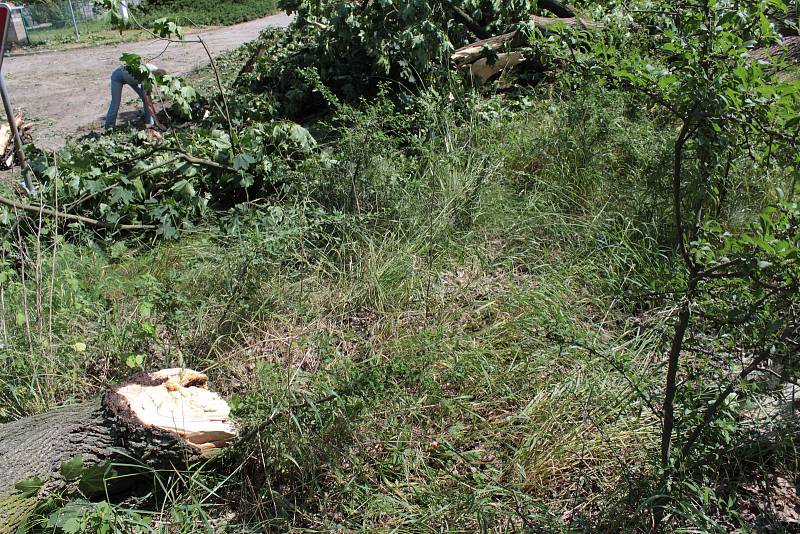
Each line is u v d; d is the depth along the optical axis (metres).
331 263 4.63
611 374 3.52
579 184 5.42
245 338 4.00
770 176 4.76
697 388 2.97
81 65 16.58
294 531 2.94
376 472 3.17
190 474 3.18
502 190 5.34
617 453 3.12
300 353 3.89
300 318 4.18
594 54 2.93
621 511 2.78
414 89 7.53
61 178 5.69
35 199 5.45
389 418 3.29
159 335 3.99
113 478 3.10
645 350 3.79
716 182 3.46
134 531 2.97
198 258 5.02
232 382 3.70
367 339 4.02
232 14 24.73
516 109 7.24
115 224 5.58
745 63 2.54
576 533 2.73
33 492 2.97
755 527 2.79
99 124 10.33
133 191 5.84
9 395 3.71
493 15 8.12
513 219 5.02
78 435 3.11
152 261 5.19
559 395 3.39
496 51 7.71
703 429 2.80
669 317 3.53
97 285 4.63
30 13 25.16
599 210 5.08
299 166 5.84
